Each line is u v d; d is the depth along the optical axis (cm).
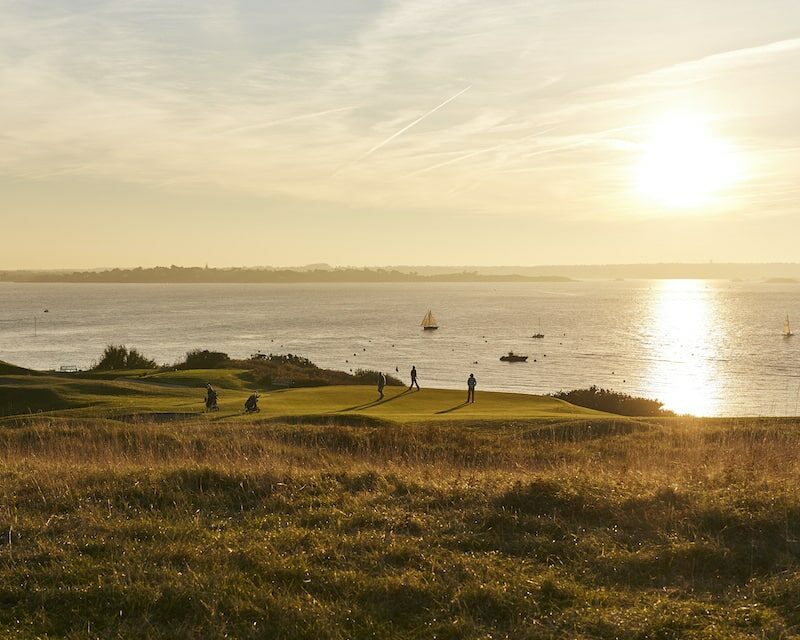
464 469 1473
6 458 1605
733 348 12231
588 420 2767
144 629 639
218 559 790
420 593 706
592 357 10988
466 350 12144
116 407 3506
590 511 951
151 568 760
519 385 8031
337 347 12756
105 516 958
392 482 1149
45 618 653
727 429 2436
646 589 724
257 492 1086
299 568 761
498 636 626
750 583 727
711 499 963
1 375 5038
